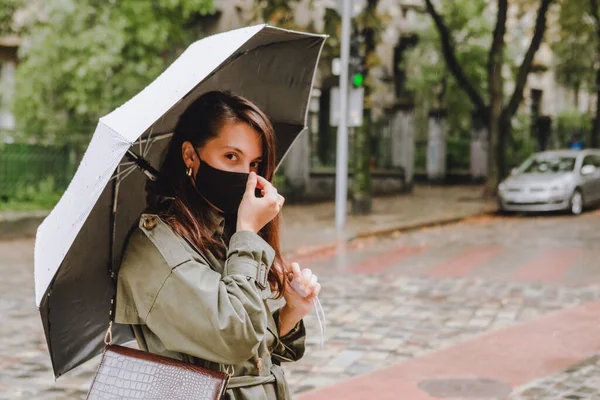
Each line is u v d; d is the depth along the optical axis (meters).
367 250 12.64
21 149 15.43
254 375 1.84
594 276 9.77
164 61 20.03
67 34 15.86
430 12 22.22
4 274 10.23
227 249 1.86
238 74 2.18
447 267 10.64
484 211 19.31
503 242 13.65
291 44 2.21
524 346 6.15
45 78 16.23
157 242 1.74
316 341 6.48
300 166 21.75
